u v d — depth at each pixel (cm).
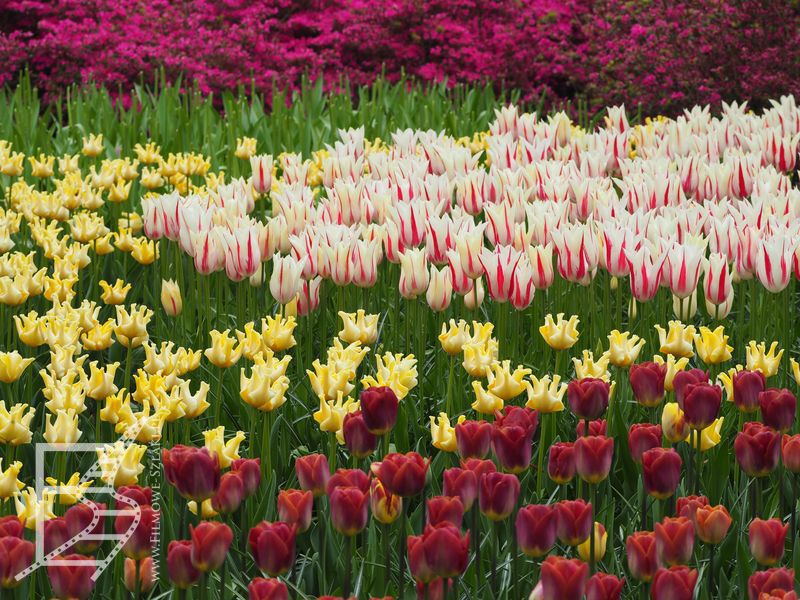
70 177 655
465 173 642
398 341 526
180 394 377
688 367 523
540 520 282
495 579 331
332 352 376
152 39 1377
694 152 716
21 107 948
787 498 402
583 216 579
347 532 295
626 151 705
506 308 511
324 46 1510
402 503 313
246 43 1408
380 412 330
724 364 509
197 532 277
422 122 981
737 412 457
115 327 438
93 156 757
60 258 547
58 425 343
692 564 349
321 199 596
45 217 620
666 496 317
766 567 333
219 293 563
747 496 397
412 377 376
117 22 1419
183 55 1351
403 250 515
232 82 1362
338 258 484
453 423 433
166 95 973
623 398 459
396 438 436
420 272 467
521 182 618
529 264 484
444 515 283
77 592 269
